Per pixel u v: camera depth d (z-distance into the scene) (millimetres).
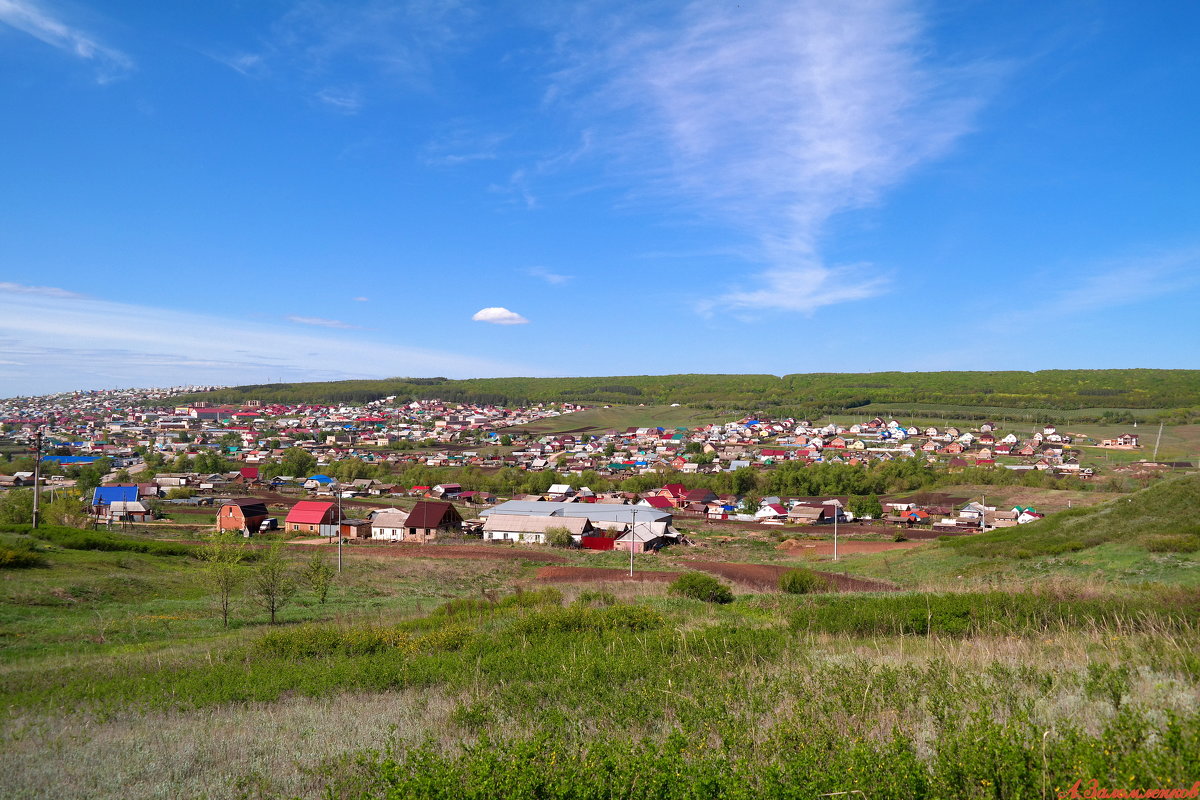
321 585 24953
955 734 4898
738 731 5844
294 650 14234
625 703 7469
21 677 12648
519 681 9602
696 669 9305
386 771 4812
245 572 23203
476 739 6945
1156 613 10953
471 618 19375
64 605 22281
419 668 11469
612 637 13648
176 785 6176
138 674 12703
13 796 6055
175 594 26578
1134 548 25828
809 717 5938
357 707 9242
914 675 7363
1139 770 3586
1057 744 4070
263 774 6211
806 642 11773
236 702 10109
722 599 23516
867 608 13961
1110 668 6707
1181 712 5086
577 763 4805
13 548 27766
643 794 4297
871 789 3971
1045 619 11898
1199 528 27203
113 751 7352
